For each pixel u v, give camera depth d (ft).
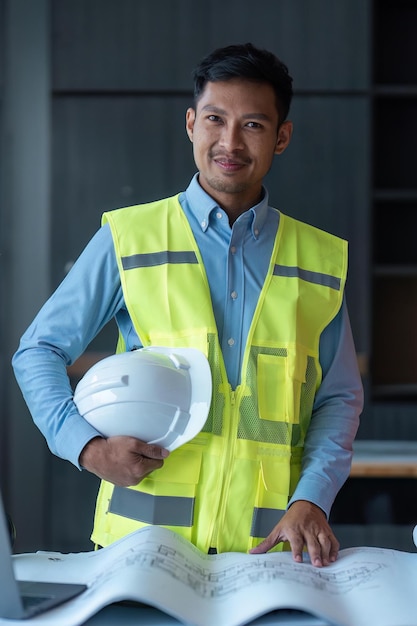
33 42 16.15
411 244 17.15
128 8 16.07
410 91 16.07
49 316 6.14
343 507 13.66
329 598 4.49
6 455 16.14
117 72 16.12
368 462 13.35
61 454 5.59
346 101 16.07
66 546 16.05
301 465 6.16
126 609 4.59
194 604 4.36
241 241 6.32
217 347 5.99
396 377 17.04
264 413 5.99
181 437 5.51
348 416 6.34
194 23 16.05
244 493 5.86
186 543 5.20
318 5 15.99
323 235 6.73
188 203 6.45
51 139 16.17
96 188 16.17
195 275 6.20
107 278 6.23
